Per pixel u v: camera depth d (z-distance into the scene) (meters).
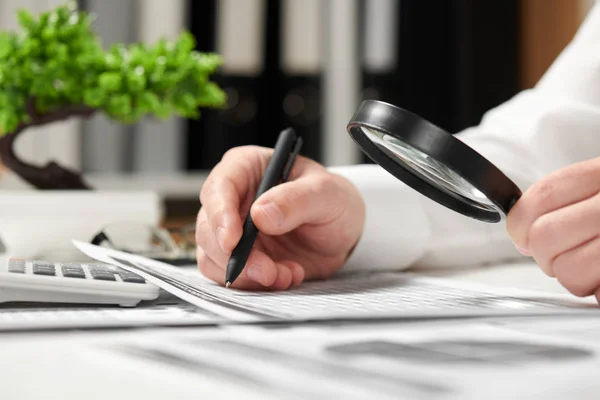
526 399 0.20
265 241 0.58
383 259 0.67
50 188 0.99
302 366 0.24
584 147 0.72
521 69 2.78
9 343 0.29
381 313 0.36
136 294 0.43
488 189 0.40
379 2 2.77
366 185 0.67
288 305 0.41
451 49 2.80
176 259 0.76
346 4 2.72
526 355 0.27
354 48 2.73
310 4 2.70
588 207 0.41
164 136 2.51
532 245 0.42
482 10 2.77
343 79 2.73
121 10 2.47
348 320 0.35
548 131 0.72
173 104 1.00
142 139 2.48
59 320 0.34
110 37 2.46
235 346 0.28
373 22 2.77
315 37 2.71
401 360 0.26
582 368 0.25
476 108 2.79
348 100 2.73
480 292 0.51
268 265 0.50
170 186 2.49
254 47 2.64
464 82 2.79
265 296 0.47
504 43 2.78
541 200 0.42
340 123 2.73
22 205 0.81
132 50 0.99
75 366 0.25
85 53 0.95
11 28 2.26
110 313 0.38
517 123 0.77
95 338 0.30
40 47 0.94
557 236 0.41
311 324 0.34
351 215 0.60
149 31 2.50
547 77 0.84
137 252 0.81
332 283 0.58
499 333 0.32
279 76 2.68
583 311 0.39
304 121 2.71
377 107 0.39
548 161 0.72
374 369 0.24
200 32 2.57
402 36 2.78
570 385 0.22
